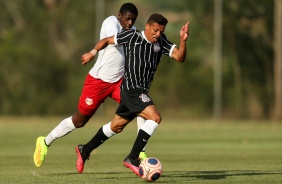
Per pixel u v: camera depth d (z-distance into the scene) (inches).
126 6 1389.0
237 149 2336.4
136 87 1248.2
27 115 5487.2
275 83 5472.4
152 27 1231.5
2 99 5492.1
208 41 5743.1
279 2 5344.5
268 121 5152.6
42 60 5541.3
